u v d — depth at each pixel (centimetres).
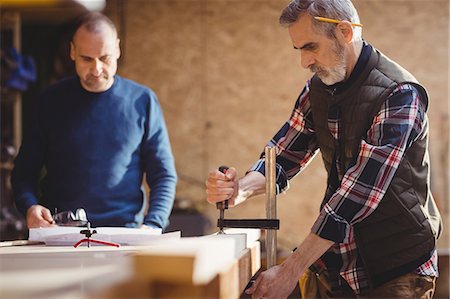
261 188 232
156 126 308
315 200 731
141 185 307
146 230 231
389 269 216
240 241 177
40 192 332
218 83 752
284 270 199
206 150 749
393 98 209
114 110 300
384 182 200
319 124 233
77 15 646
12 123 589
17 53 556
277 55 747
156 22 751
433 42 743
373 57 218
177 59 752
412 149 214
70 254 183
